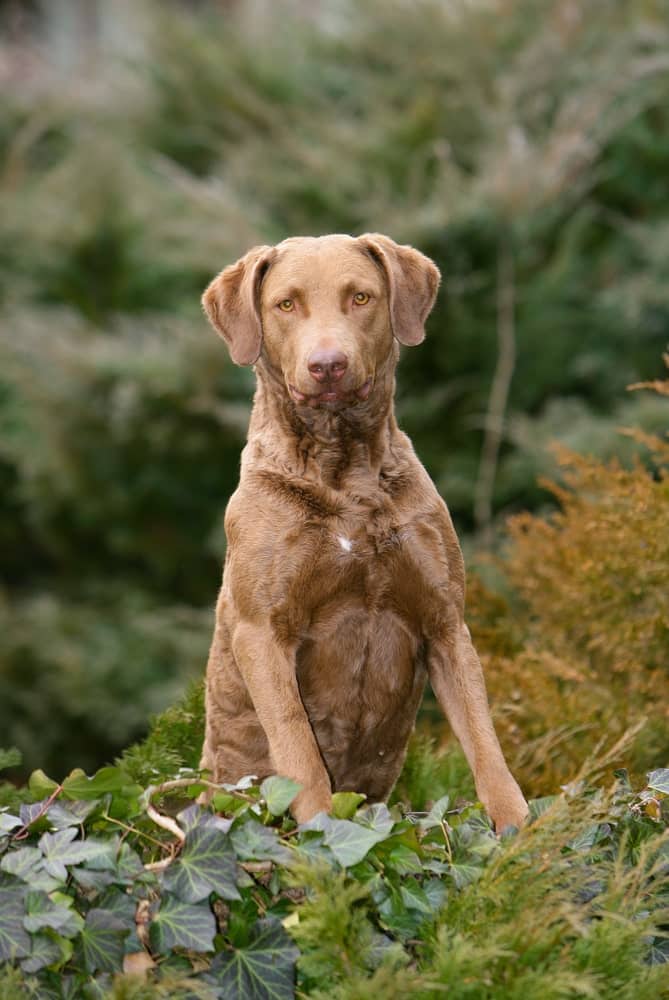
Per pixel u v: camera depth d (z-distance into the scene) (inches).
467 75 647.8
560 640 302.2
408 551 212.1
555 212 577.6
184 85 719.7
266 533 212.4
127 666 593.0
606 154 627.8
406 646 219.1
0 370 618.5
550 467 523.8
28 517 673.6
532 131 621.9
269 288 220.8
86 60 810.8
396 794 268.5
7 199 681.0
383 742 227.1
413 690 224.4
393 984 156.3
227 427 598.5
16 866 167.2
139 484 621.6
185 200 643.5
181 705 272.4
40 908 163.9
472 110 639.8
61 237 660.7
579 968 168.1
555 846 175.0
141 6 738.8
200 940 164.9
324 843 172.6
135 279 672.4
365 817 179.0
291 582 211.3
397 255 227.1
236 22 790.5
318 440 212.8
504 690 286.0
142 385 588.1
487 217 559.2
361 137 641.0
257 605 212.1
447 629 215.9
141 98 740.7
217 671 233.8
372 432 214.8
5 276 672.4
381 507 212.1
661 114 622.8
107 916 168.2
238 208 591.5
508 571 325.1
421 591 213.8
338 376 202.5
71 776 177.0
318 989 167.8
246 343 222.5
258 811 181.8
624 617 284.2
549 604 307.7
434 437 596.4
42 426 611.2
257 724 229.3
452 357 587.2
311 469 213.6
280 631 212.5
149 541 637.9
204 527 637.3
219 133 722.8
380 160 639.8
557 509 536.1
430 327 578.6
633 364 587.8
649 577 278.5
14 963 166.2
